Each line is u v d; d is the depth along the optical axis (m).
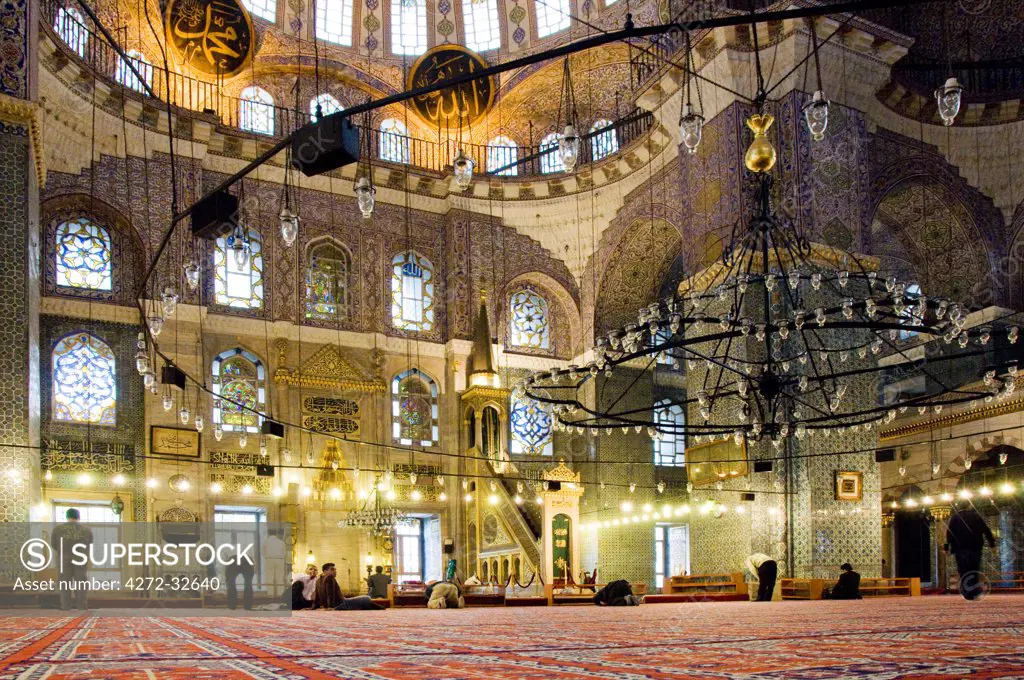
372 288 20.66
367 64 22.38
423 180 21.41
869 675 2.50
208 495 18.12
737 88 16.66
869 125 17.70
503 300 21.95
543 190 21.92
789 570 15.61
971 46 19.06
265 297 19.61
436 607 14.35
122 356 17.78
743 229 15.62
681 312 13.30
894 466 21.28
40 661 3.36
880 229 21.20
